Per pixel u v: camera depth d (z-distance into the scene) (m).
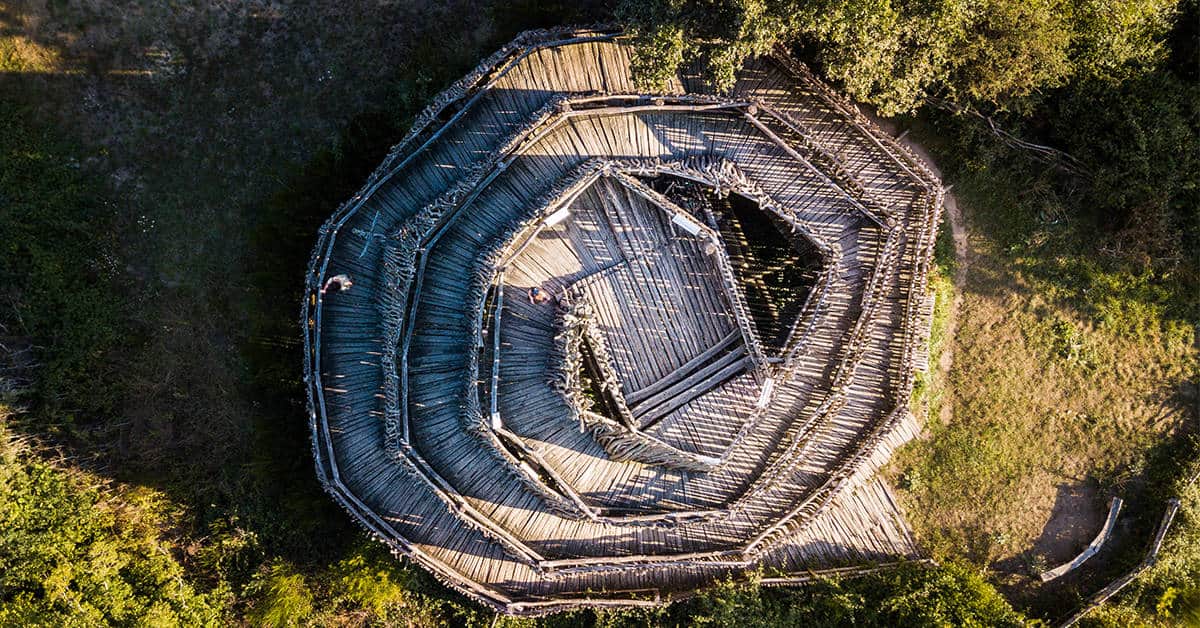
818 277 25.55
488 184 25.19
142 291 29.80
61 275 29.05
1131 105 26.45
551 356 24.77
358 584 27.12
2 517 27.25
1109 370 29.08
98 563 27.39
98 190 29.53
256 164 29.75
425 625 28.97
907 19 23.20
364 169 28.36
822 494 26.31
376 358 26.31
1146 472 28.69
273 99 29.73
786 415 25.91
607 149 25.50
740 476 25.84
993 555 28.78
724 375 25.62
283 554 28.98
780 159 25.78
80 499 28.22
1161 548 27.48
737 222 26.81
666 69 23.25
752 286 26.78
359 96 29.66
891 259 25.92
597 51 26.09
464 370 25.33
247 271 29.64
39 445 28.58
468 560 26.53
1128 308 29.05
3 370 28.52
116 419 29.50
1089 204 28.70
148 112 29.73
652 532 26.20
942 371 29.36
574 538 25.98
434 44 29.28
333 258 26.50
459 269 25.48
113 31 29.38
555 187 25.17
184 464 29.59
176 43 29.53
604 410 25.41
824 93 25.98
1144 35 26.31
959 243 29.28
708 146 25.69
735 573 27.22
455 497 25.14
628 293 25.38
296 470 28.33
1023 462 28.98
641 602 26.42
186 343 29.88
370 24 29.55
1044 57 25.27
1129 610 27.72
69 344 29.09
